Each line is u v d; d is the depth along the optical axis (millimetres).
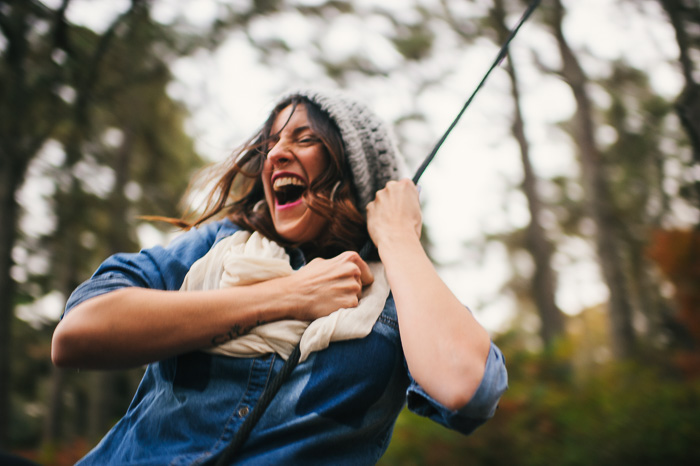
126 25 6926
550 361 8195
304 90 1459
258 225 1416
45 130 7414
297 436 1122
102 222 10977
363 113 1510
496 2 11727
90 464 1174
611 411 6301
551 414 6477
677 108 5781
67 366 1128
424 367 1126
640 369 7523
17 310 14531
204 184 1561
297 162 1399
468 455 6262
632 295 16188
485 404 1094
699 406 6113
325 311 1221
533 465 6055
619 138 14211
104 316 1111
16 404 17984
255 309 1187
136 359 1127
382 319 1241
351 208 1398
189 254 1337
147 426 1161
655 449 5734
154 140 9375
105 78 7336
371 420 1183
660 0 6102
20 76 6547
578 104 12430
